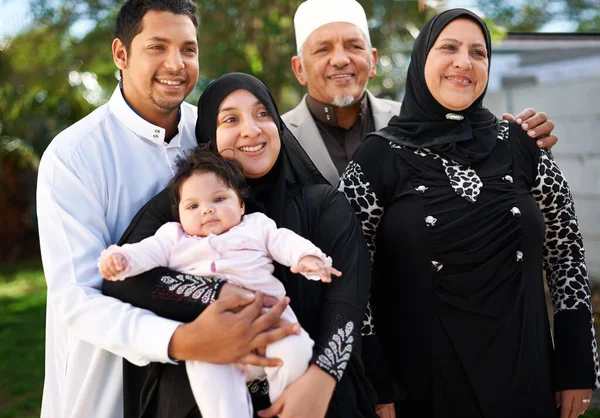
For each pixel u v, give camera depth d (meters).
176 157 2.32
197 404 1.95
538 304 2.36
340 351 1.96
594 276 6.29
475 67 2.39
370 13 7.09
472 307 2.29
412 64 2.53
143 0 2.37
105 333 1.99
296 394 1.89
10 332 6.71
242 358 1.90
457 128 2.43
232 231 2.07
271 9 6.88
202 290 1.96
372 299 2.51
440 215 2.33
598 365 2.42
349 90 3.20
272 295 2.02
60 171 2.28
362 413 2.13
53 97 9.64
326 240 2.16
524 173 2.42
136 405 2.18
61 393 2.38
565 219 2.47
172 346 1.92
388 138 2.46
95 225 2.27
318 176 2.48
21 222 11.52
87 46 7.80
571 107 6.38
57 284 2.13
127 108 2.45
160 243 2.04
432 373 2.31
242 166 2.19
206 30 6.85
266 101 2.26
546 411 2.32
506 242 2.31
